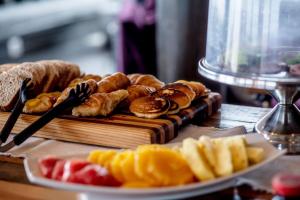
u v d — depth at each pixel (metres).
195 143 0.91
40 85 1.29
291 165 1.00
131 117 1.19
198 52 3.21
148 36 3.40
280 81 0.97
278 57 1.00
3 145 1.13
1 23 4.38
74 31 5.53
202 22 3.14
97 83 1.26
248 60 1.02
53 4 5.29
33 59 4.82
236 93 2.26
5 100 1.25
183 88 1.28
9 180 1.00
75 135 1.16
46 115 1.10
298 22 0.98
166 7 3.23
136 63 3.48
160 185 0.85
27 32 4.73
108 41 5.61
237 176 0.88
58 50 5.26
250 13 1.00
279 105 1.13
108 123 1.16
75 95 1.16
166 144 1.03
